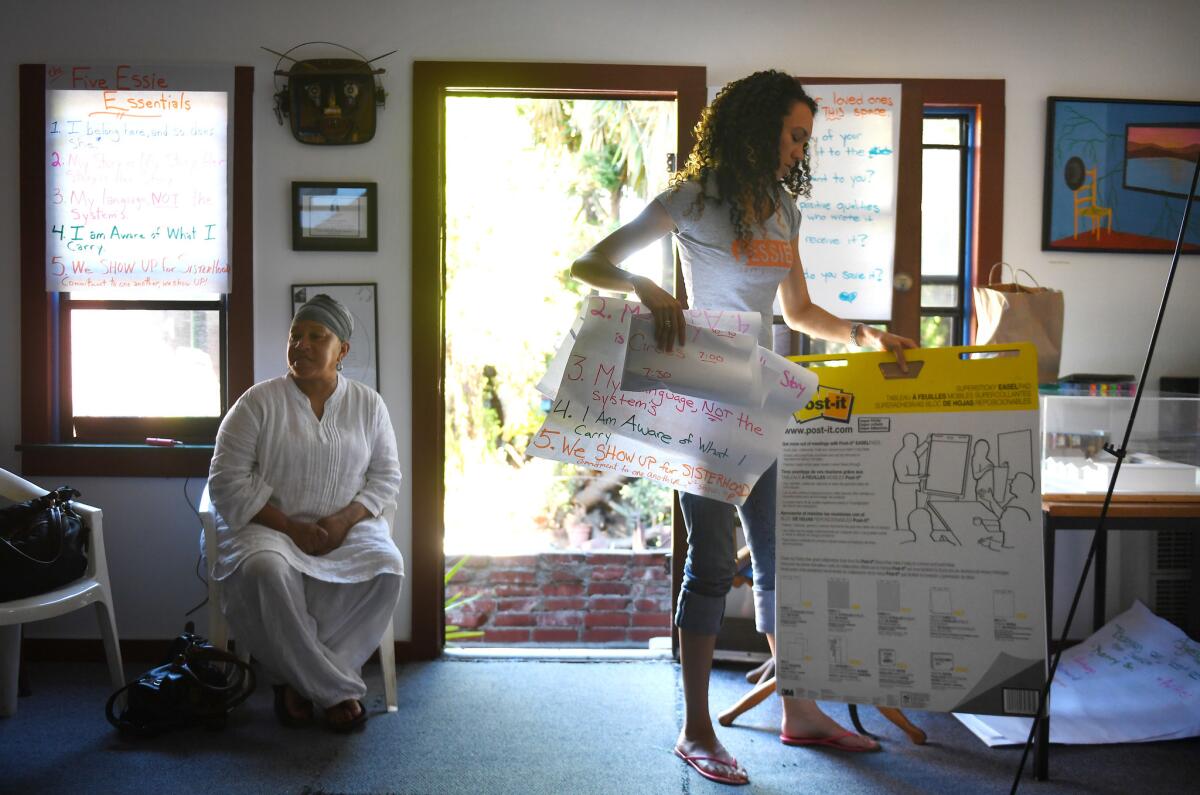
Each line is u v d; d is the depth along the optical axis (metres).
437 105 3.49
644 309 2.28
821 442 2.30
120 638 3.54
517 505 5.96
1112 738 2.79
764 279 2.42
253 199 3.51
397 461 3.24
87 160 3.50
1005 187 3.56
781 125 2.35
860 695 2.24
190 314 3.58
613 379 2.25
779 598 2.31
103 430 3.60
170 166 3.49
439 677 3.38
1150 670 3.13
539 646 3.76
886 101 3.48
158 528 3.55
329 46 3.50
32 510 2.82
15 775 2.54
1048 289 3.36
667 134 5.27
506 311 6.20
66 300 3.58
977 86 3.52
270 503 2.99
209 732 2.86
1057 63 3.54
